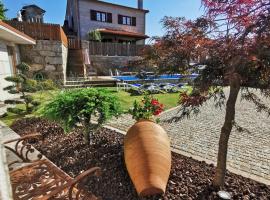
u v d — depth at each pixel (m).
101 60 17.89
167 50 2.45
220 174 2.59
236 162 3.48
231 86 2.13
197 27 2.24
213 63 2.06
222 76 2.05
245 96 2.48
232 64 1.80
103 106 3.53
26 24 11.19
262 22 1.72
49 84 7.02
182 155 3.62
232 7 1.98
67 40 16.00
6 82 8.59
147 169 2.38
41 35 11.51
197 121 6.10
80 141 4.11
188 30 2.37
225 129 2.49
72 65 15.48
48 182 2.28
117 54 18.64
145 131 2.86
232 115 2.43
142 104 4.15
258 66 1.75
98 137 4.36
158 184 2.26
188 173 2.95
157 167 2.41
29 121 5.41
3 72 8.47
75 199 2.00
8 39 8.95
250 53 1.73
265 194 2.48
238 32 1.97
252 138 4.61
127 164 2.70
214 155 3.78
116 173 2.97
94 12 22.80
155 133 2.85
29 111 6.22
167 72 2.46
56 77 12.04
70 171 3.09
